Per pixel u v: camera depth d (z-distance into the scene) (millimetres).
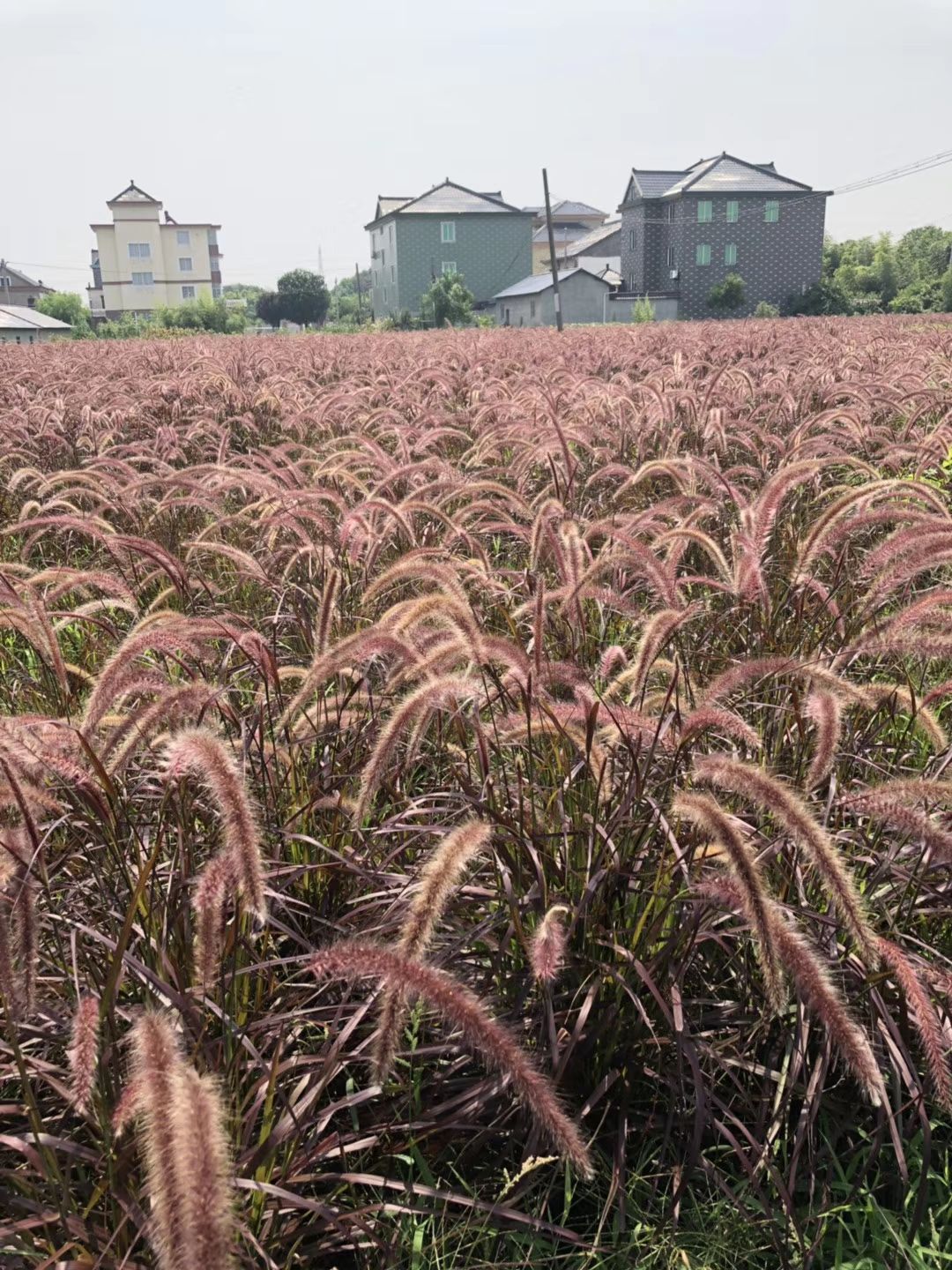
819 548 4219
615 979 2930
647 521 5047
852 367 14016
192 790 3324
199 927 2324
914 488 4414
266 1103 2400
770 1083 3047
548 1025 2809
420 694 2902
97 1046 2143
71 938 2865
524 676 3209
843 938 3080
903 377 11609
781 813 2346
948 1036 2893
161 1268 1529
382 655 4566
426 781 4203
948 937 3391
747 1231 2676
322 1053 2842
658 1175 2842
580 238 158125
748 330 34062
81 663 5031
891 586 3738
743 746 3785
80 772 2688
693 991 3285
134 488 6168
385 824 3359
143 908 2828
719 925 3256
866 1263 2584
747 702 4121
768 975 2193
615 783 3342
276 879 3281
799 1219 2730
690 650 4629
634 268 114750
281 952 3416
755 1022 3018
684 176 113250
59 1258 2332
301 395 13164
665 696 3398
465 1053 3031
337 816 3480
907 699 3529
